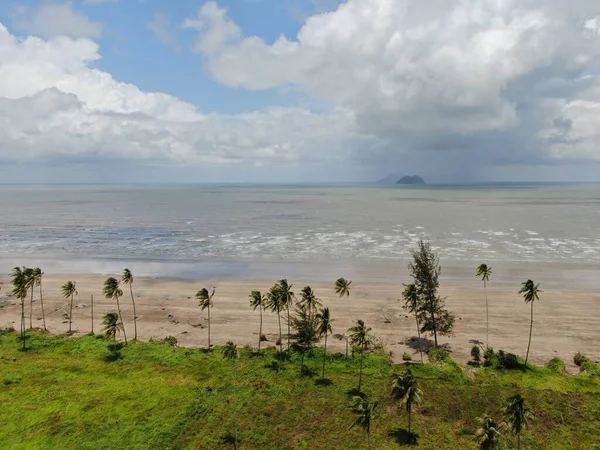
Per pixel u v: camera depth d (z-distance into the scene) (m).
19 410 56.41
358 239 172.00
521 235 175.75
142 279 118.19
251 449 49.12
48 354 72.94
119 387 62.06
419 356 71.06
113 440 50.69
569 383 60.69
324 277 117.50
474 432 51.12
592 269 121.88
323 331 68.94
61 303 98.50
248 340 78.50
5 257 147.25
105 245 166.88
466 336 77.88
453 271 120.25
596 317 85.56
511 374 63.28
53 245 167.12
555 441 49.03
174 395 59.97
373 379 63.34
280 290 72.69
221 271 126.06
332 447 49.16
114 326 75.44
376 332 80.38
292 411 55.97
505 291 102.06
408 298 75.69
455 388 60.16
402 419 54.06
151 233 193.88
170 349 73.62
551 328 80.69
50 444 50.16
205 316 89.81
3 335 80.25
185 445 50.09
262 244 165.25
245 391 60.62
